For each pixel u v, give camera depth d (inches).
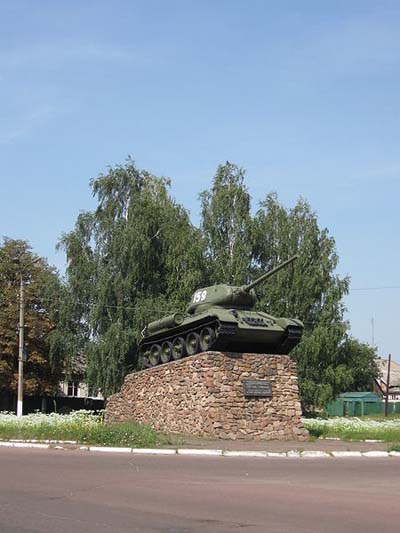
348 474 641.0
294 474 629.3
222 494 488.7
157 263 1973.4
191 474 605.6
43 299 2081.7
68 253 1995.6
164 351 1250.0
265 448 883.4
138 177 2047.2
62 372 2199.8
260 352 1146.7
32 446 854.5
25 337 2078.0
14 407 2236.7
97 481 541.0
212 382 1058.1
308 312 1966.0
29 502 440.1
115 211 1998.0
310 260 1979.6
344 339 1991.9
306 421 1390.3
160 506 435.5
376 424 1360.7
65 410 2199.8
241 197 1950.1
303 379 1905.8
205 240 1921.8
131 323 1907.0
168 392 1158.3
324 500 473.1
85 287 1957.4
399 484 571.8
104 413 1393.9
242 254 1909.4
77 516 397.1
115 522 381.7
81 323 2003.0
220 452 818.2
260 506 444.1
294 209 2026.3
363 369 3368.6
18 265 2219.5
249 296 1167.0
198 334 1136.8
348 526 387.2
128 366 1907.0
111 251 1950.1
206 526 377.4
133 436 896.3
